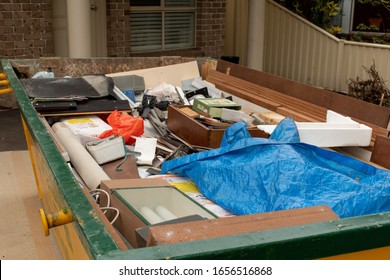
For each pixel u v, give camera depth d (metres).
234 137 2.93
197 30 9.21
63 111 3.74
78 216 1.56
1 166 5.18
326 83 9.32
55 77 4.66
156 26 8.75
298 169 2.49
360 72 8.74
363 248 1.51
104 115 3.88
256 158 2.61
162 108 4.18
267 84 4.46
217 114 3.64
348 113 3.53
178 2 8.93
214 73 5.07
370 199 2.26
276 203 2.28
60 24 7.59
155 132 3.74
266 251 1.38
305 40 9.50
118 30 8.02
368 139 3.07
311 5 9.86
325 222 1.52
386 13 9.84
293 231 1.45
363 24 10.16
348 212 2.20
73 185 1.82
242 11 10.00
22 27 7.15
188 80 5.04
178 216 2.16
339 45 8.98
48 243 3.69
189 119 3.38
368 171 2.75
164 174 2.91
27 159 5.39
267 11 9.98
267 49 10.19
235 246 1.35
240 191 2.48
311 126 3.07
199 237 1.51
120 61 5.21
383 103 7.80
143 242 1.66
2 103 7.28
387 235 1.52
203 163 2.69
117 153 3.08
